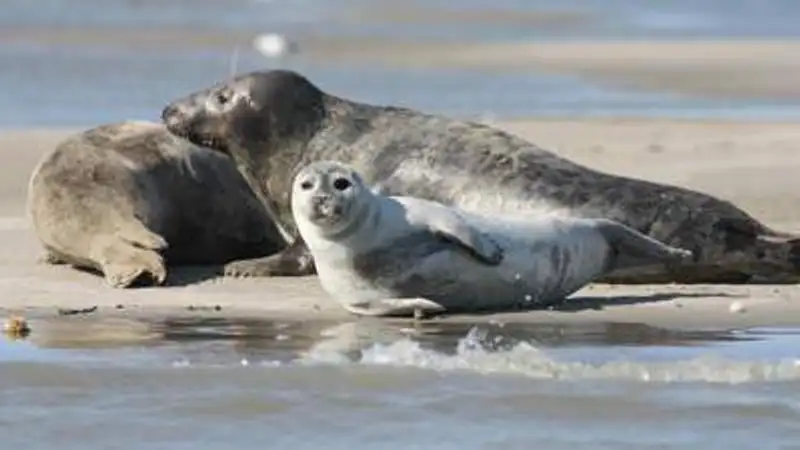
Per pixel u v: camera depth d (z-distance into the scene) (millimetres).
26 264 51781
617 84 117312
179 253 52719
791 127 87250
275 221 53125
